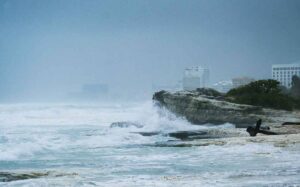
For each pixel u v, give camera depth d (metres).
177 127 92.94
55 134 81.06
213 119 95.19
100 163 46.97
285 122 87.38
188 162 46.72
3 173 38.25
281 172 39.56
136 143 66.44
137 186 34.12
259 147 55.47
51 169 41.97
